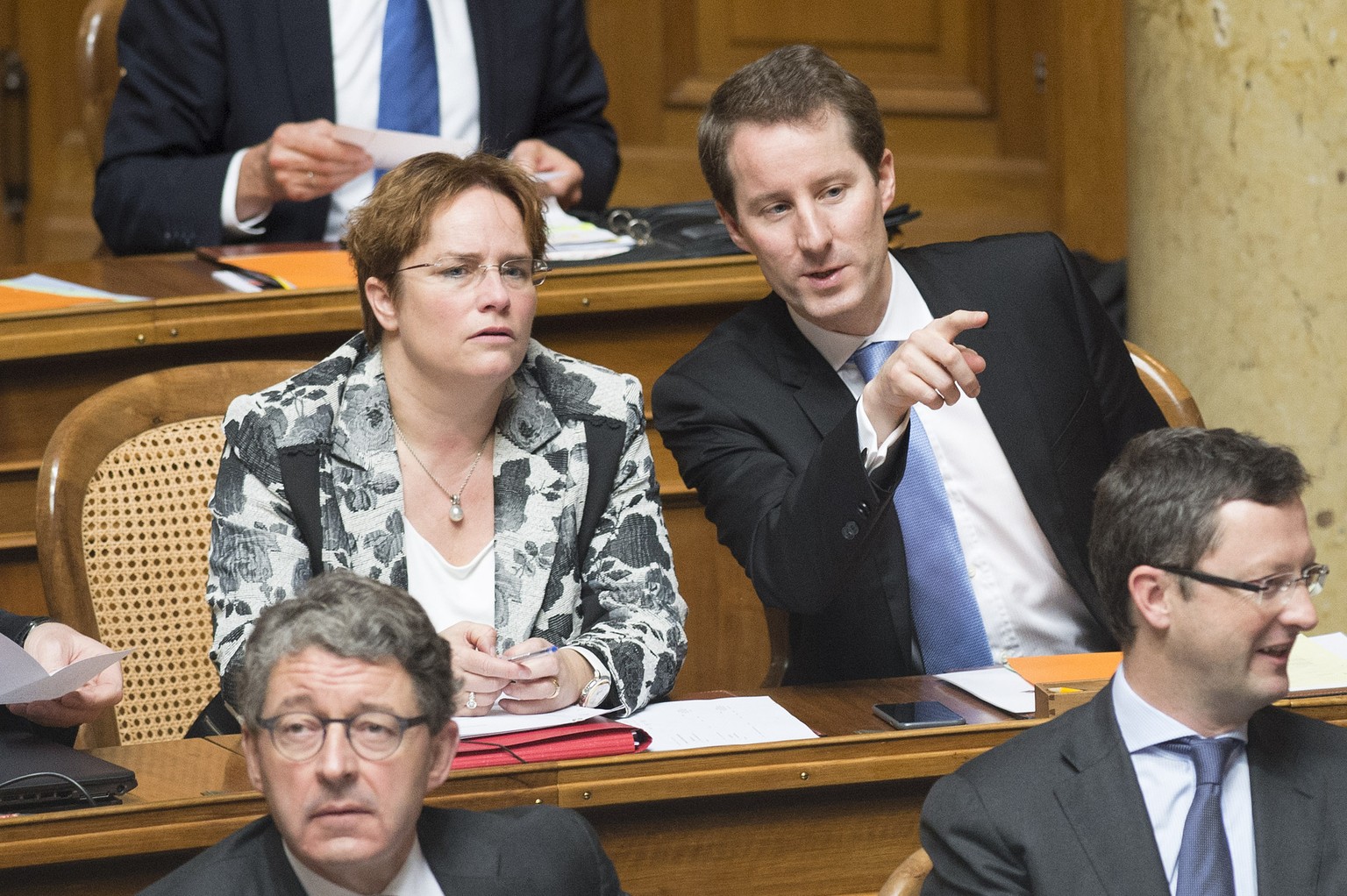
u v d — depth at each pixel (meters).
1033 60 21.59
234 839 6.28
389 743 5.84
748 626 12.48
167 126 14.61
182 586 10.58
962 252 10.61
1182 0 13.55
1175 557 6.77
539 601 9.06
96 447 10.41
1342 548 13.14
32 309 11.33
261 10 14.57
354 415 9.05
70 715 7.96
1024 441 10.05
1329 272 13.01
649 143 22.02
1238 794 7.02
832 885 8.07
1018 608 10.09
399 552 8.95
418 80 14.70
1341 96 12.77
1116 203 21.30
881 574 9.83
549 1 15.27
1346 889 6.84
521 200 9.01
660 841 7.88
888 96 21.84
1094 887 6.75
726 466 9.91
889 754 7.95
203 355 11.84
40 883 7.18
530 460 9.26
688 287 12.29
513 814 6.61
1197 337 13.85
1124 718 7.07
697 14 21.89
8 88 21.50
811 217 9.51
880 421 8.68
